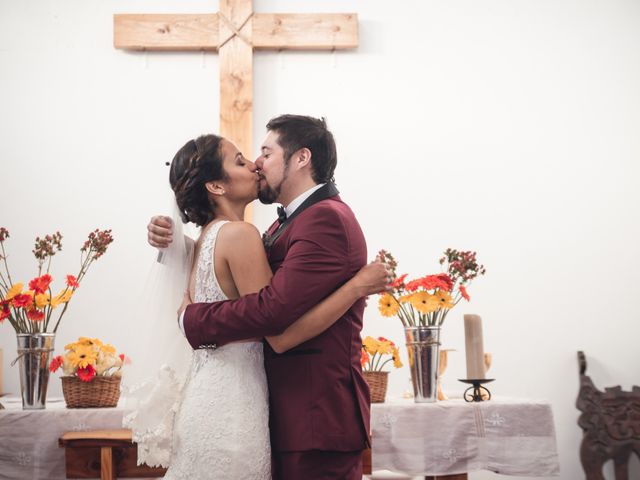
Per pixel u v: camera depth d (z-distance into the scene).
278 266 2.17
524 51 4.97
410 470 2.77
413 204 4.82
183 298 2.26
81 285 4.65
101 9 4.93
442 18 4.98
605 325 4.75
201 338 2.05
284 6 4.98
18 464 2.72
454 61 4.95
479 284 4.77
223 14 4.82
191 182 2.24
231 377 2.07
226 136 4.70
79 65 4.87
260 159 2.34
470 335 3.13
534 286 4.78
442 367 3.20
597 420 4.46
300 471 2.03
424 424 2.80
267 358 2.14
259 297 2.01
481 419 2.80
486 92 4.93
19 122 4.80
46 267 4.66
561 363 4.72
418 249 4.79
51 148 4.79
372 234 4.79
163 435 2.17
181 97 4.88
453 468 2.77
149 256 4.71
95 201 4.75
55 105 4.82
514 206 4.84
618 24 4.98
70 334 4.60
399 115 4.90
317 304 2.05
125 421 2.21
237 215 2.32
